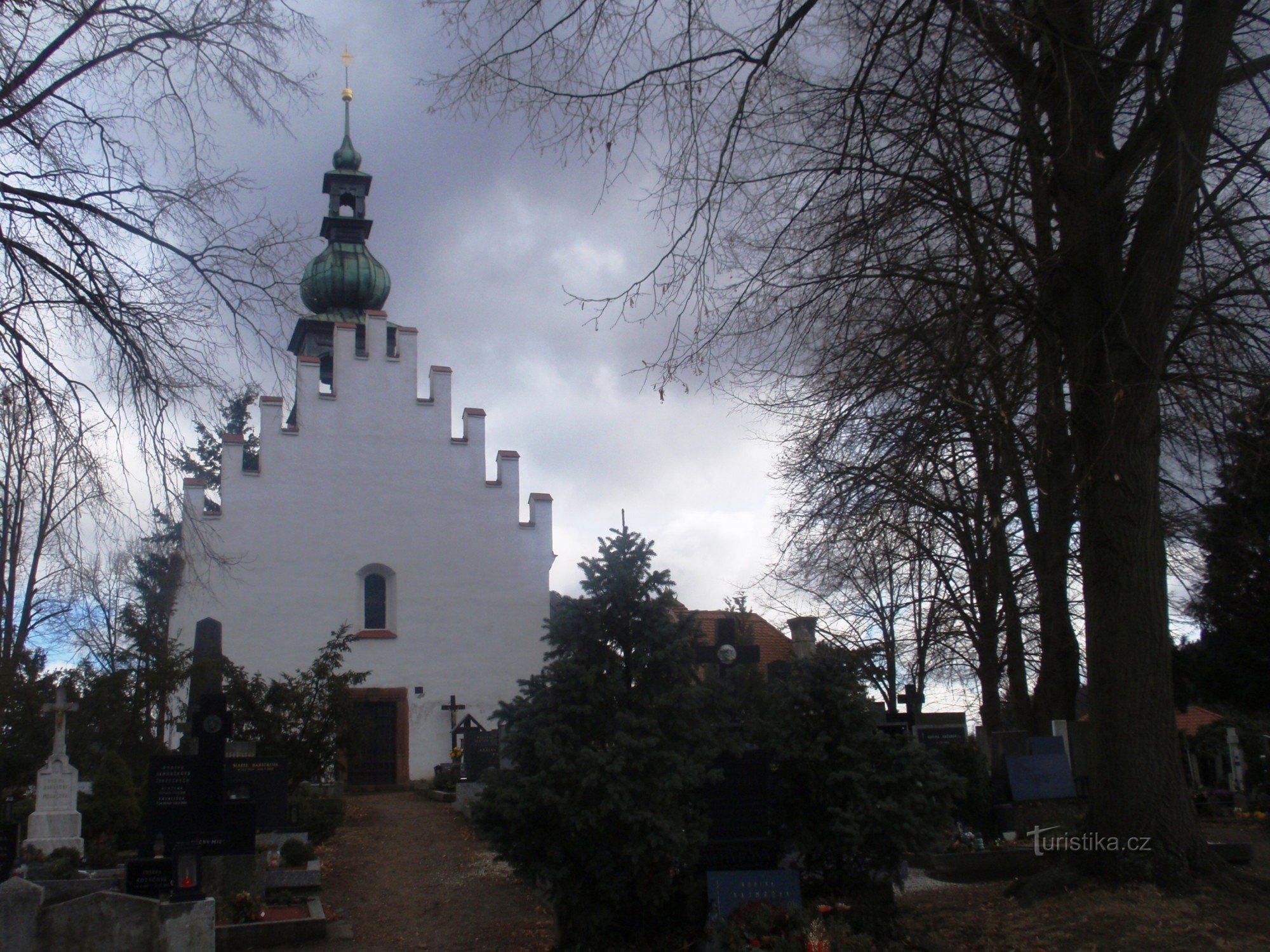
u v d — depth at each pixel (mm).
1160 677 9484
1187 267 10766
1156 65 8930
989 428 10961
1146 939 8141
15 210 9891
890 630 25516
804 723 9672
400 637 30328
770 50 9344
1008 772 15953
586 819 8570
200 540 11625
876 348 11047
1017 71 9898
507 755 9266
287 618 29406
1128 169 10000
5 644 22891
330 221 36969
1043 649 17812
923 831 9242
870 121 10047
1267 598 23109
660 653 9141
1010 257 10133
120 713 20562
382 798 26453
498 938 10812
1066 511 16719
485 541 31578
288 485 30172
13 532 14391
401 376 31828
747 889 8930
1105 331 9680
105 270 10289
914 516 14352
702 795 9562
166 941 9133
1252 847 13500
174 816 12578
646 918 9102
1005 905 9812
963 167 10016
